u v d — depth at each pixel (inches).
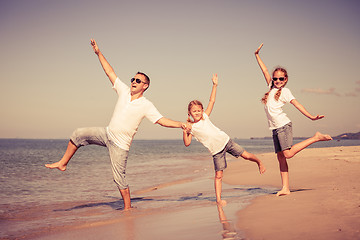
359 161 349.1
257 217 125.0
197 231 112.2
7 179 403.5
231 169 441.7
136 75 197.0
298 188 215.2
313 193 171.6
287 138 180.2
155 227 128.0
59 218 179.2
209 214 143.9
